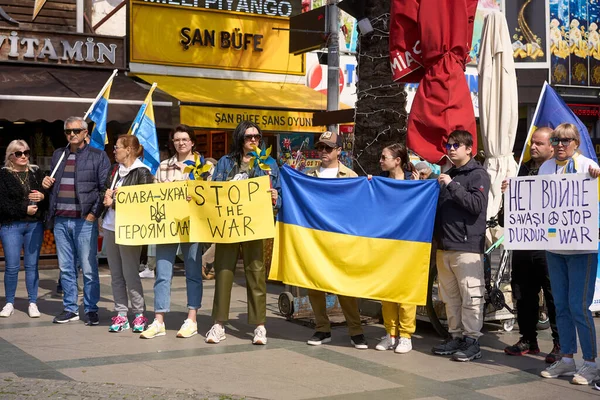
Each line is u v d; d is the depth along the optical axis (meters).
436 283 8.30
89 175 8.23
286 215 7.49
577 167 6.35
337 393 5.74
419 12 7.81
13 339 7.51
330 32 11.82
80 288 10.79
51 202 8.32
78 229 8.24
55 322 8.38
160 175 8.38
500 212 7.46
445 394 5.77
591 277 6.16
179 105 13.99
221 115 14.80
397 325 7.38
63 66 13.98
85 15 15.56
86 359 6.68
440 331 7.68
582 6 22.36
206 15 15.95
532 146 6.88
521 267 7.09
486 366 6.70
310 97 16.30
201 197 7.42
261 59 16.62
